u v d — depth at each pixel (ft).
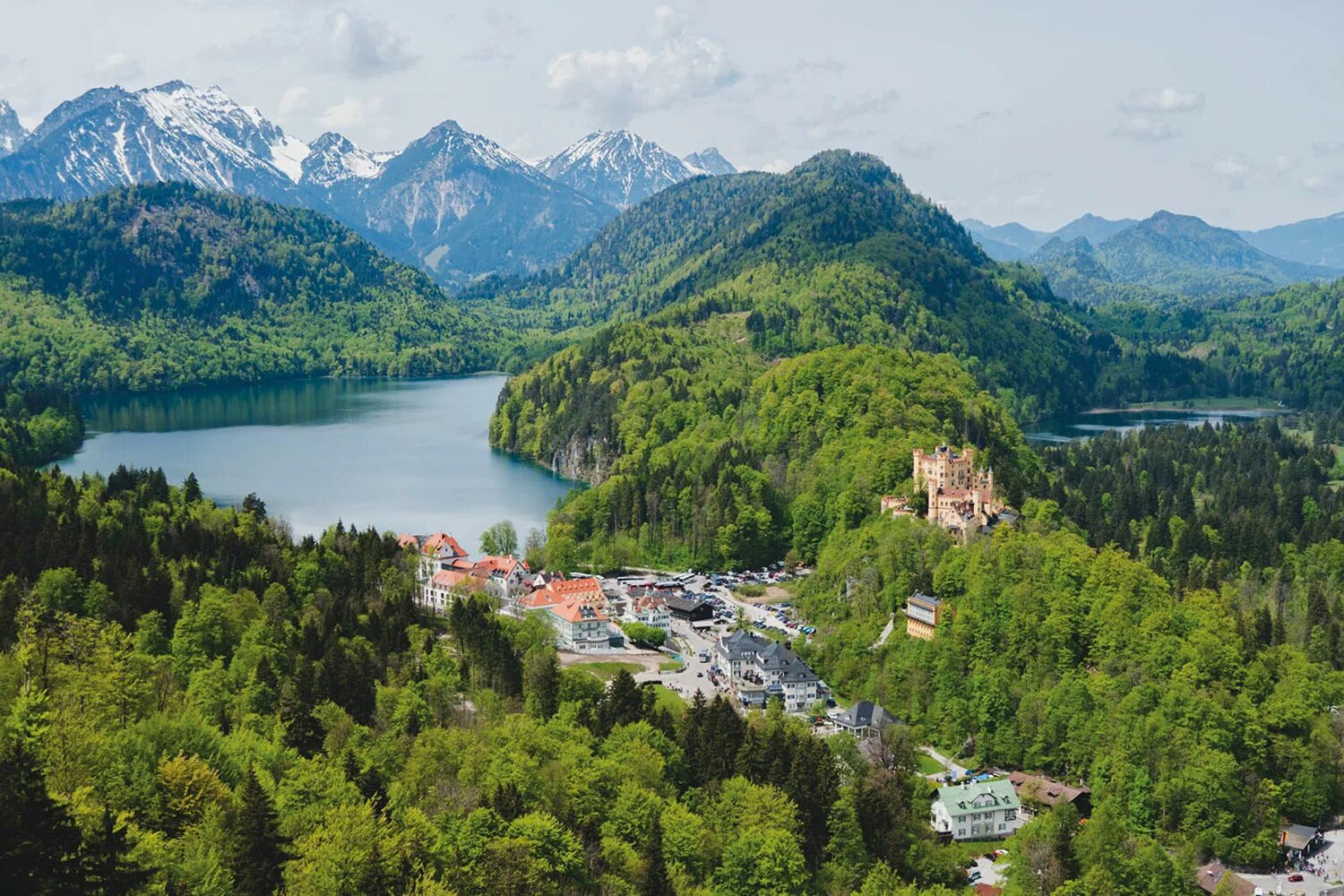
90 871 476.13
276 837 611.06
